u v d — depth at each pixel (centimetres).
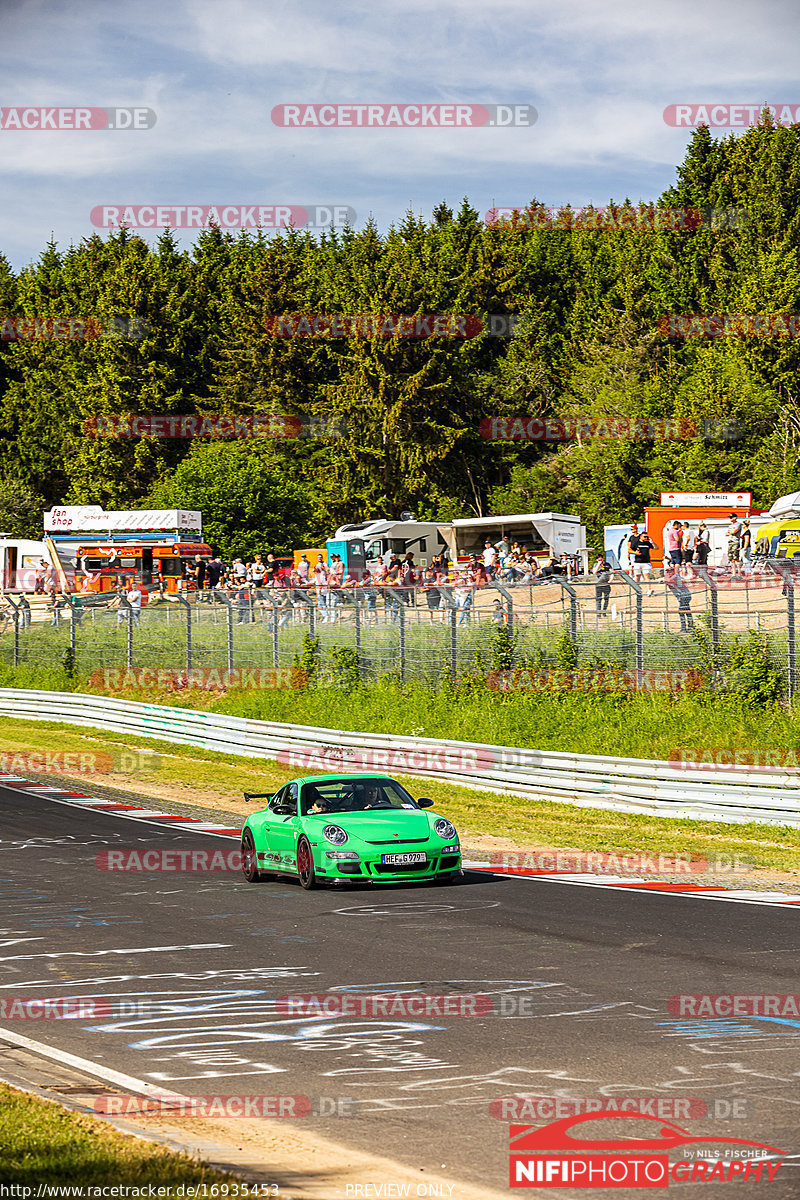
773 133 19138
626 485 16338
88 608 9650
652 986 2281
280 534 15825
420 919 3061
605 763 5194
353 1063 1841
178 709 7850
